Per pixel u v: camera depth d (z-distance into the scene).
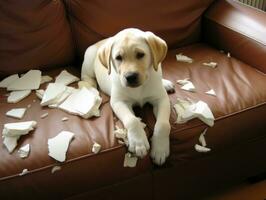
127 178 1.09
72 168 1.01
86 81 1.40
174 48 1.64
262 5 2.14
